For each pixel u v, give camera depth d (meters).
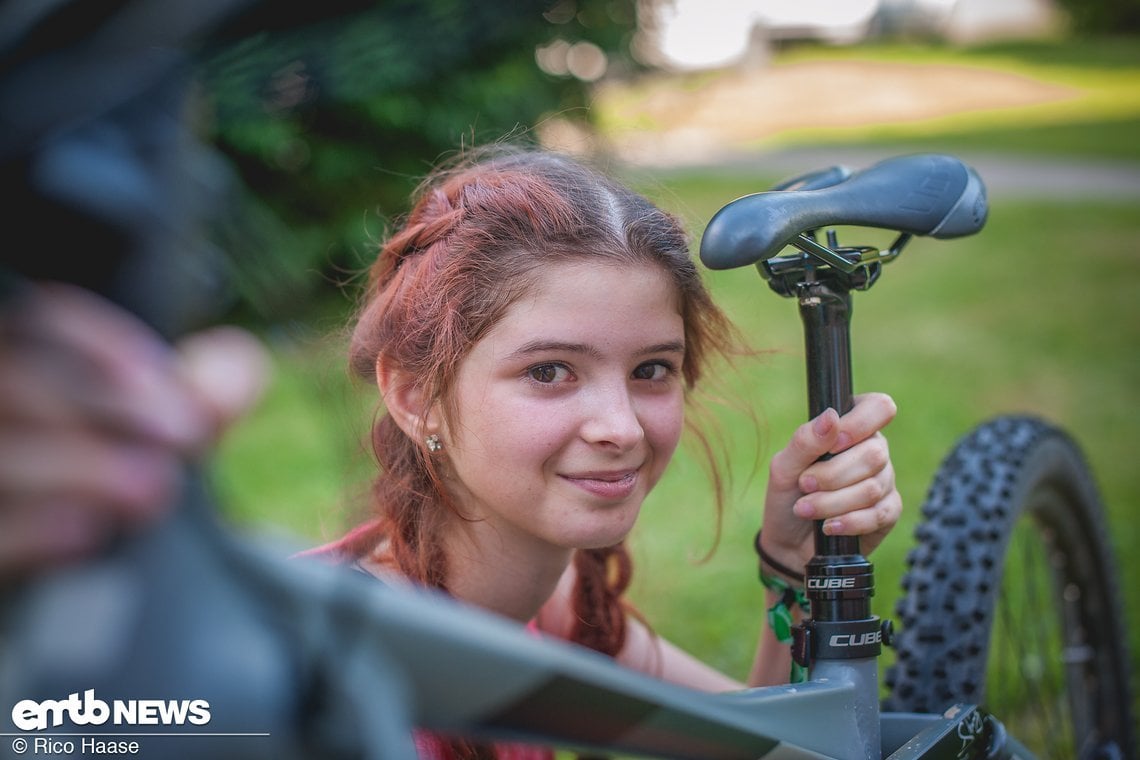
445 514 1.21
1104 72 18.20
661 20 5.96
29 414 0.47
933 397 4.34
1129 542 2.90
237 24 0.55
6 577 0.49
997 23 23.05
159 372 0.50
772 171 9.32
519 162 1.28
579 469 1.09
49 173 0.48
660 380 1.15
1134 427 3.99
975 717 1.20
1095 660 1.79
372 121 4.50
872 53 20.09
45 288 0.49
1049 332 5.36
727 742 0.92
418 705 0.70
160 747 0.52
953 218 1.10
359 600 0.63
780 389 4.27
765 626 1.38
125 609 0.52
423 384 1.16
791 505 1.22
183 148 0.53
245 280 0.59
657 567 2.88
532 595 1.24
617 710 0.81
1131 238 7.47
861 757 1.07
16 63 0.48
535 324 1.08
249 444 3.09
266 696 0.54
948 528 1.49
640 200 1.19
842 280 1.13
